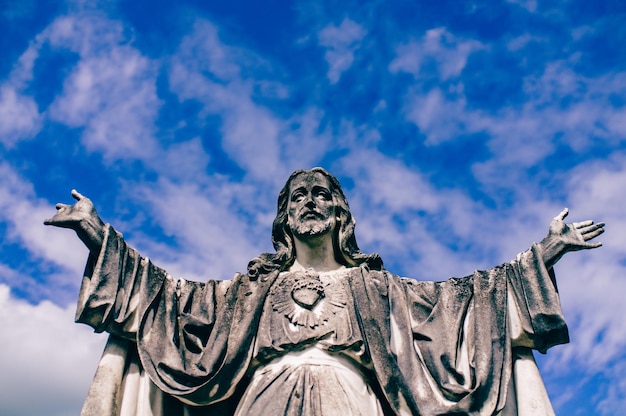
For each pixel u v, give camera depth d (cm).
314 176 913
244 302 821
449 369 770
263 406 734
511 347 789
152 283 807
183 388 749
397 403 748
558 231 791
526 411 763
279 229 899
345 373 762
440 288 838
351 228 897
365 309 799
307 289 812
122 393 779
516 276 800
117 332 783
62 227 774
